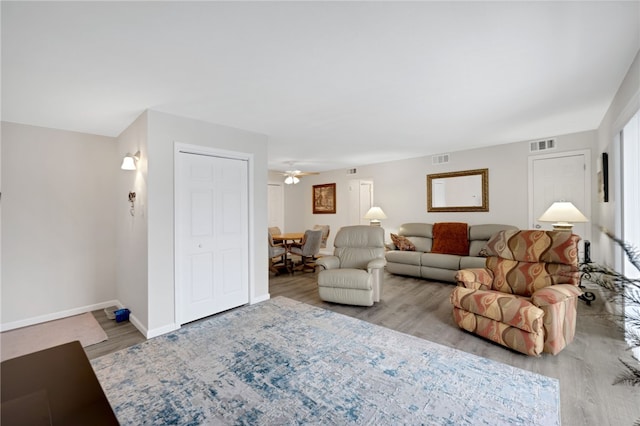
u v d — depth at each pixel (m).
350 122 3.34
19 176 3.14
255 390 1.90
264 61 1.94
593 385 1.89
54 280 3.33
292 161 6.15
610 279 1.08
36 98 2.46
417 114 3.08
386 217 5.91
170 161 2.90
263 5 1.38
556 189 4.15
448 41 1.74
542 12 1.48
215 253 3.29
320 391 1.88
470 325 2.64
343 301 3.50
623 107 2.31
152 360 2.29
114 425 0.84
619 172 2.61
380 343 2.54
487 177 4.78
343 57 1.90
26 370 1.13
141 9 1.39
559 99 2.70
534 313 2.19
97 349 2.50
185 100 2.57
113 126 3.30
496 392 1.84
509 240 3.00
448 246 4.85
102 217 3.67
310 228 8.12
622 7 1.44
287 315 3.24
